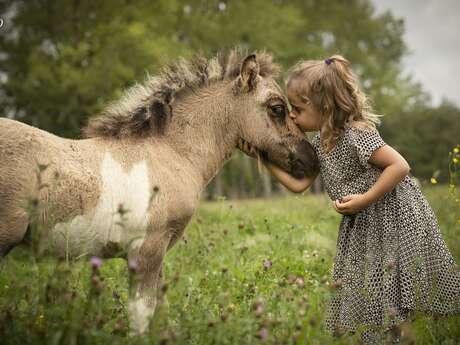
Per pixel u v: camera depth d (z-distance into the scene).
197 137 3.33
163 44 16.42
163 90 3.29
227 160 3.54
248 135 3.45
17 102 16.42
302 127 3.42
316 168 3.51
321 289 2.88
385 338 2.97
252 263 4.54
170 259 4.66
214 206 8.33
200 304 2.92
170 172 3.10
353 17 29.78
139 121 3.14
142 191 2.95
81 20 16.41
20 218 2.61
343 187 3.23
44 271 3.69
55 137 2.89
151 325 2.46
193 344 2.61
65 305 2.46
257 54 3.63
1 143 2.63
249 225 6.16
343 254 3.24
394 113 33.41
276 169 3.55
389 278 3.03
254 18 21.70
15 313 2.55
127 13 16.64
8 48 16.69
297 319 2.54
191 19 20.53
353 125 3.18
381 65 31.55
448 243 4.87
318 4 29.00
